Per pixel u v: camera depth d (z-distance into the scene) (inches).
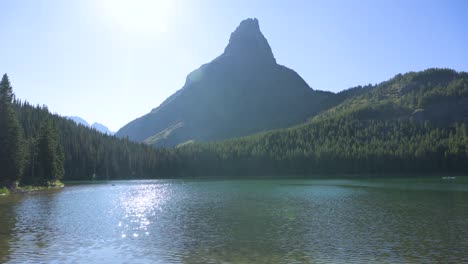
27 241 1380.4
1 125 3688.5
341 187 4301.2
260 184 5354.3
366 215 1972.2
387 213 2038.6
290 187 4471.0
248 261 1113.4
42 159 4596.5
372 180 6028.5
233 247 1283.2
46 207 2421.3
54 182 4896.7
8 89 3909.9
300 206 2412.6
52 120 5280.5
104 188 4611.2
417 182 5231.3
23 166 3914.9
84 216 2021.4
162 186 5113.2
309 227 1643.7
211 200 2910.9
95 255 1189.1
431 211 2102.6
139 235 1494.8
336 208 2282.2
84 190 4178.2
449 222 1736.0
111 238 1437.0
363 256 1159.0
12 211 2209.6
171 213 2137.1
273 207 2375.7
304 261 1110.4
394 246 1279.5
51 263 1096.8
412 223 1716.3
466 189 3794.3
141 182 6569.9
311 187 4392.2
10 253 1205.1
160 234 1514.5
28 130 6269.7
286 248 1263.5
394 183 5024.6
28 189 4045.3
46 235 1489.9
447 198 2834.6
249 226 1684.3
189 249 1261.1
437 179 6112.2
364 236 1441.9
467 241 1347.2
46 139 4616.1
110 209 2327.8
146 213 2139.5
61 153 5221.5
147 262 1111.6
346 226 1657.2
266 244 1323.8
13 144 3705.7
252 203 2640.3
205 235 1487.5
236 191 3927.2
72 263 1098.1
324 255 1172.5
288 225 1699.1
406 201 2637.8
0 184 3688.5
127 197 3218.5
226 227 1663.4
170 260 1131.9
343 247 1270.9
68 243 1350.9
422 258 1133.7
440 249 1235.9
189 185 5354.3
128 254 1200.8
